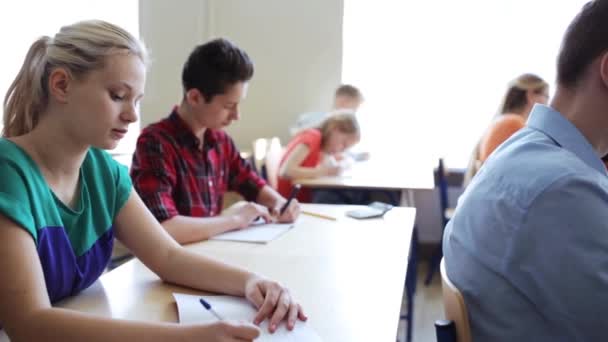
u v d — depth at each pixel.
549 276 0.83
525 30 3.71
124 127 1.02
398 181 3.06
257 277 1.15
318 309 1.08
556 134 0.94
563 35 0.96
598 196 0.83
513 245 0.86
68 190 1.10
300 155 3.19
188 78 1.80
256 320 1.01
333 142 3.29
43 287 0.93
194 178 1.86
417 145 4.01
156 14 4.20
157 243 1.23
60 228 1.06
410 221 1.84
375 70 4.01
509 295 0.88
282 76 4.19
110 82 0.98
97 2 4.27
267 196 2.08
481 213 0.94
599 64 0.90
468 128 3.92
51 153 1.05
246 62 1.81
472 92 3.87
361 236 1.65
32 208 0.98
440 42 3.87
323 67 4.12
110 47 0.98
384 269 1.34
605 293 0.79
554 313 0.83
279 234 1.66
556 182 0.84
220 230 1.64
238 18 4.18
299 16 4.11
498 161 0.97
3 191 0.95
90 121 0.99
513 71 3.77
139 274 1.28
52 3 4.33
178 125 1.84
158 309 1.08
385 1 3.92
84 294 1.15
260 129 4.28
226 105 1.82
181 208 1.83
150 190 1.68
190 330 0.86
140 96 1.04
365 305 1.11
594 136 0.95
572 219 0.82
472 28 3.80
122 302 1.11
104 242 1.18
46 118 1.03
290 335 0.96
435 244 4.06
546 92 3.11
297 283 1.23
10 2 4.35
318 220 1.84
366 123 4.05
